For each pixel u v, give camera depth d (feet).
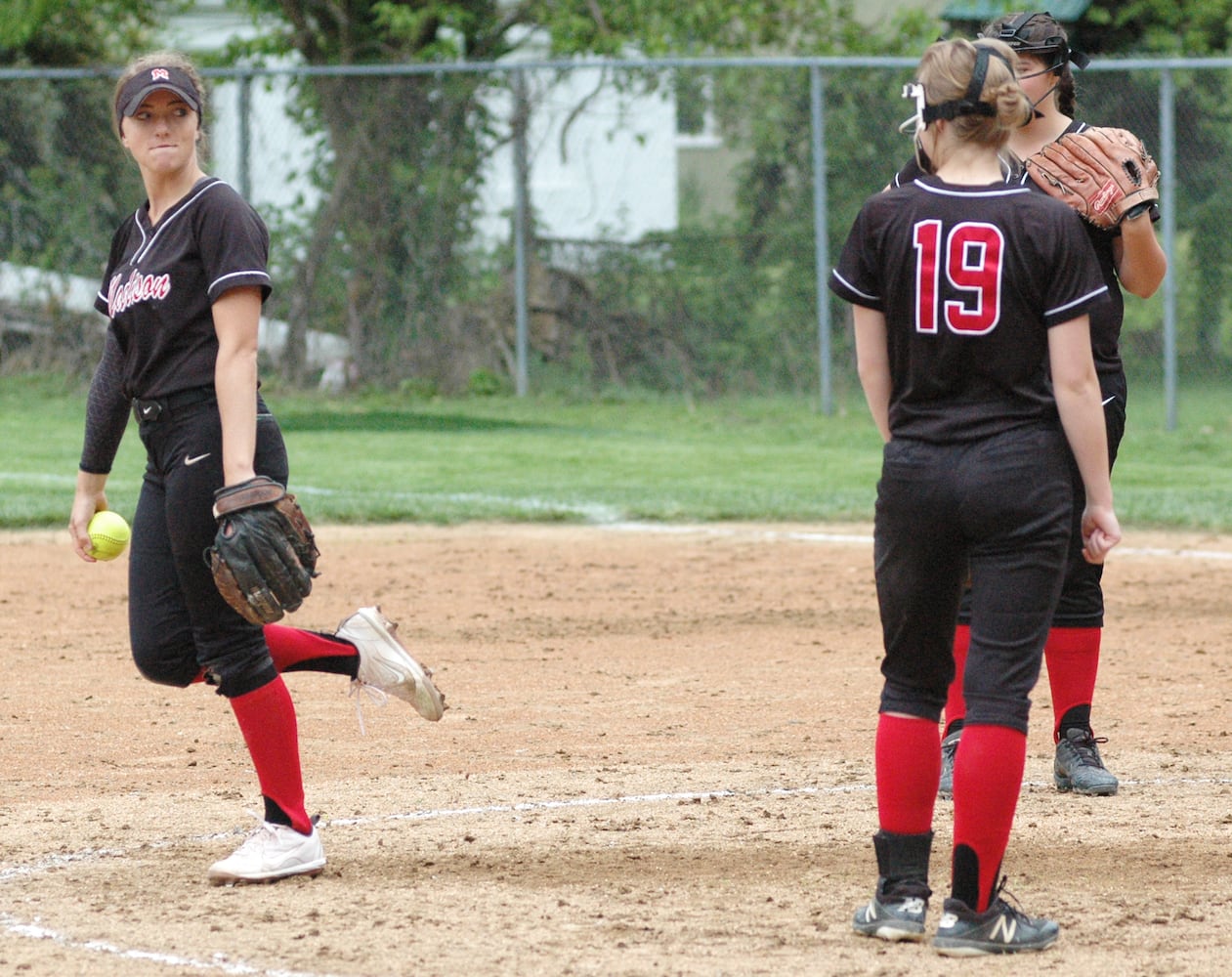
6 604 107.86
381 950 45.34
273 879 52.26
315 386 217.36
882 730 46.70
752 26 242.37
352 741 73.72
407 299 216.13
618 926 47.65
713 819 60.29
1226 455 182.09
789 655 93.61
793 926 47.75
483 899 50.47
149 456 53.52
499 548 130.72
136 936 46.70
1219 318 209.05
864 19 286.87
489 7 258.57
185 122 52.39
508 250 216.13
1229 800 63.10
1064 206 44.21
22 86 214.90
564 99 212.23
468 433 194.49
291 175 214.48
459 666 90.33
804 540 134.72
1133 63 191.93
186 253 51.49
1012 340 44.19
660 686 85.51
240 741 73.67
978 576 45.39
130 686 84.94
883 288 45.80
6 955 45.01
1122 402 64.34
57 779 66.74
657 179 213.87
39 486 155.43
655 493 155.33
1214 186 208.13
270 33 270.87
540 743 73.31
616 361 216.13
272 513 50.60
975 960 44.52
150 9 260.62
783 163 211.41
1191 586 113.80
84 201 216.54
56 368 216.95
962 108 45.03
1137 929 47.42
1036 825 59.77
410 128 212.84
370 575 118.73
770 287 212.43
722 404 213.87
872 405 47.11
